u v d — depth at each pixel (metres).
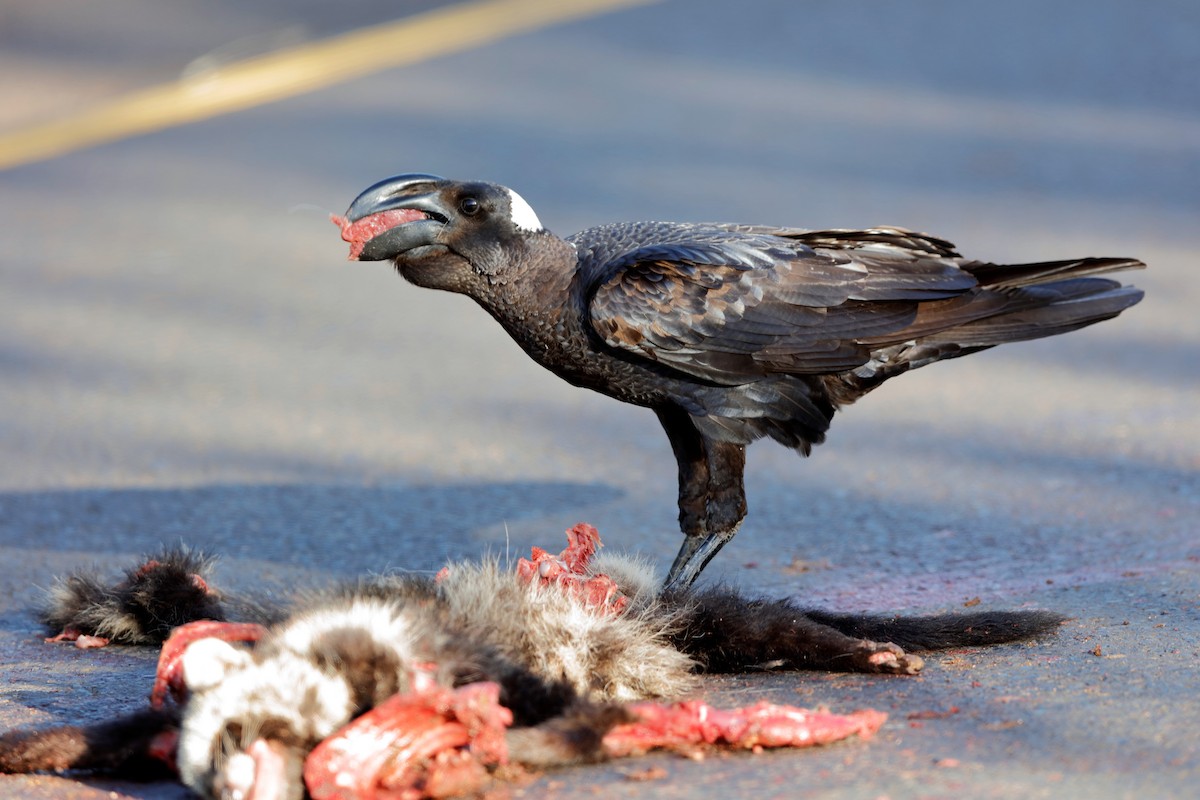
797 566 11.12
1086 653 8.25
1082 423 14.71
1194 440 13.98
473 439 14.77
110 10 33.72
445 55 30.92
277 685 6.23
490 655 6.89
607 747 6.63
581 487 13.33
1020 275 9.73
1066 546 11.28
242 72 29.88
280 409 15.70
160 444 14.56
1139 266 9.70
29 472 13.75
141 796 6.66
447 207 9.38
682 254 9.39
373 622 6.71
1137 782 6.34
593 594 8.10
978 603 9.76
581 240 9.90
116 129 26.80
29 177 24.69
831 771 6.52
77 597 9.60
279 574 10.95
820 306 9.42
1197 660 8.01
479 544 11.74
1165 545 11.05
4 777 6.84
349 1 35.03
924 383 16.48
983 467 13.56
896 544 11.59
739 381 9.48
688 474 9.86
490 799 6.36
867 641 8.12
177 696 6.91
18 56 30.81
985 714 7.27
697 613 8.32
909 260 9.70
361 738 6.08
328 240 22.22
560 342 9.62
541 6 34.81
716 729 6.73
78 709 8.03
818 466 13.87
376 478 13.55
